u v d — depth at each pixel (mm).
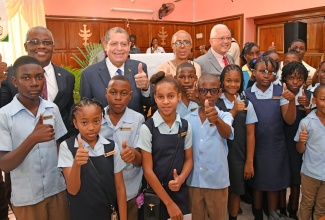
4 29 2461
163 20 8133
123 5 7680
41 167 1613
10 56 6359
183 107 2082
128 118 1828
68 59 7152
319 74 2432
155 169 1729
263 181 2201
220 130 1791
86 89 2021
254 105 2180
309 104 2260
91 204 1563
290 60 2734
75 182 1458
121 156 1547
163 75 1759
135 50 6172
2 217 2250
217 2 7648
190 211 1921
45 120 1634
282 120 2209
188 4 8398
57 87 1985
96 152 1579
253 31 6977
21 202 1578
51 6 6879
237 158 2109
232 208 2203
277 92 2213
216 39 2719
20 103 1587
